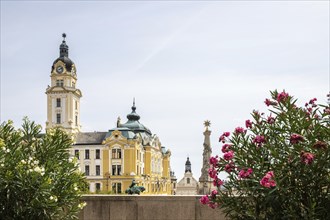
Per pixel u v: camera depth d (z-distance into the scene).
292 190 6.02
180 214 9.50
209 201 6.75
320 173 5.91
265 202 6.07
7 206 7.21
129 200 9.64
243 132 6.69
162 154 112.19
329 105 6.76
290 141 6.07
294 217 5.82
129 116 98.69
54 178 7.89
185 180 123.69
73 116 101.75
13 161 7.33
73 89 101.62
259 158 6.30
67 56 107.00
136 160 88.00
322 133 6.06
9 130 8.24
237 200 6.48
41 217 7.36
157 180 101.88
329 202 5.91
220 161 6.71
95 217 9.67
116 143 87.56
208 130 57.22
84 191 9.86
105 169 87.62
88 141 89.69
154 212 9.58
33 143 8.35
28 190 7.26
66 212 8.39
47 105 101.56
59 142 8.37
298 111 6.34
